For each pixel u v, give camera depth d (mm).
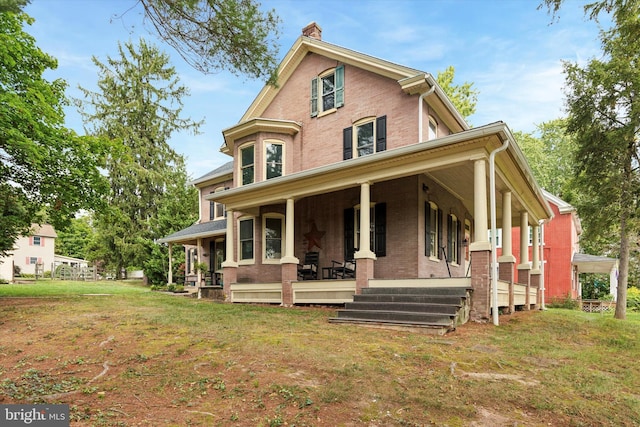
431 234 12555
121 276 32125
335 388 4035
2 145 10133
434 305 7766
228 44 6367
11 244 12656
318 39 15406
